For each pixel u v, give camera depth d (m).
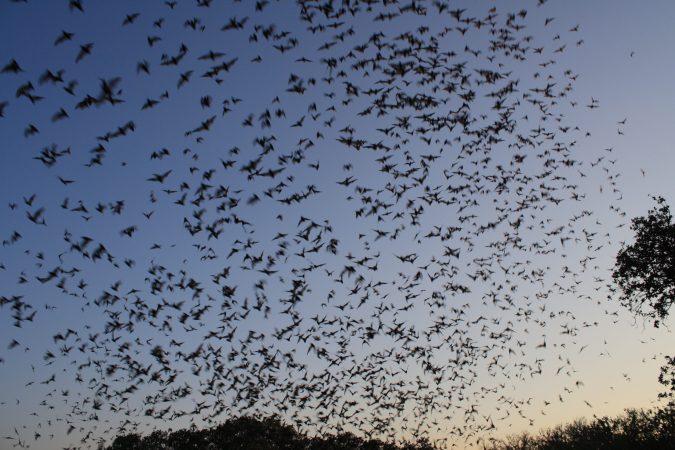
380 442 39.16
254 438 48.59
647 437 33.62
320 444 43.06
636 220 30.88
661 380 29.16
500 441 42.88
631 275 31.03
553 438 41.72
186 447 51.00
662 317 30.38
